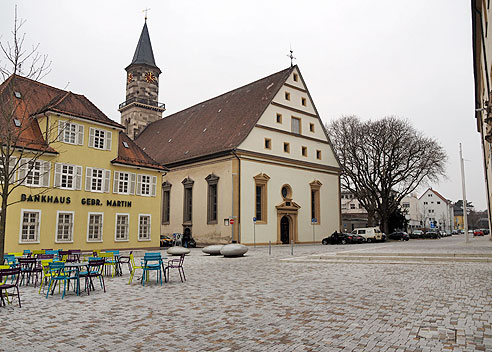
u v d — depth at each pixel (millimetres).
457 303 9914
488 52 20797
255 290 12695
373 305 9945
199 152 45062
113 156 32438
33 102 30859
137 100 66562
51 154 27875
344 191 76750
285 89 46688
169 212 48781
